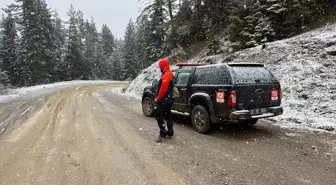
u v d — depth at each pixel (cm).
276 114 680
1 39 4350
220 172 448
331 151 536
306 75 955
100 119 920
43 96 1753
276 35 1374
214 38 1938
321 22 1331
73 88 2603
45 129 768
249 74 661
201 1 2333
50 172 457
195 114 729
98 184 410
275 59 1139
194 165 481
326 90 853
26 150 575
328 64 947
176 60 2180
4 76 2744
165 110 642
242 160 502
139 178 429
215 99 662
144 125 821
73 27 4959
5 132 743
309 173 440
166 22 2775
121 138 666
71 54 4834
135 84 2130
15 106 1269
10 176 443
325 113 771
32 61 3638
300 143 593
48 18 4472
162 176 435
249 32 1473
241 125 787
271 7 1323
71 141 641
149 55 2933
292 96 913
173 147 589
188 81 768
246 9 1562
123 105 1305
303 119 767
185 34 2456
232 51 1550
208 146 592
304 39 1144
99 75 6288
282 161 493
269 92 679
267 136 661
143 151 563
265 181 413
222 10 2083
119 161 505
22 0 3703
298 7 1284
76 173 452
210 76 700
